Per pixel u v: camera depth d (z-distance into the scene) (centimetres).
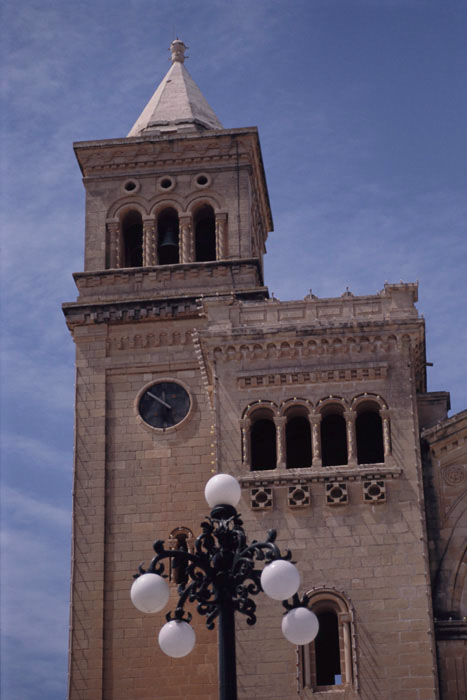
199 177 6825
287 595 3011
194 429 6081
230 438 5278
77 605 5709
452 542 5159
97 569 5778
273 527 5078
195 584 3134
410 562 4969
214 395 5366
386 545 5006
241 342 5425
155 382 6225
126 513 5912
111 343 6341
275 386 5359
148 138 6875
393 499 5088
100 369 6278
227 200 6750
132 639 5628
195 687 5509
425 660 4797
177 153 6869
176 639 3105
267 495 5122
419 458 5166
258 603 4953
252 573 3111
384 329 5378
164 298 6366
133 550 5831
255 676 4838
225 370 5406
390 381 5312
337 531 5050
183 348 6294
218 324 5494
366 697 4759
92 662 5581
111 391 6228
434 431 5319
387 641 4844
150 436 6081
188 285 6506
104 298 6469
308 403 5312
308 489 5131
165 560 5803
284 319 5491
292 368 5366
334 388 5334
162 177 6838
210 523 3319
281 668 4844
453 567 5116
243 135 6831
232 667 2994
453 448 5316
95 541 5844
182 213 6738
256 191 7150
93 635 5634
